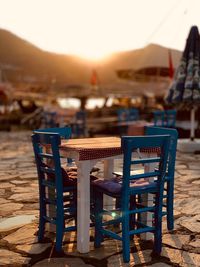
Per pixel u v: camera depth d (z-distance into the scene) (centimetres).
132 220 283
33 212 350
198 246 270
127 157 237
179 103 731
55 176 257
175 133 295
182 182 479
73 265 239
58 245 259
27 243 276
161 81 1661
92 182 270
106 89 1833
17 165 623
